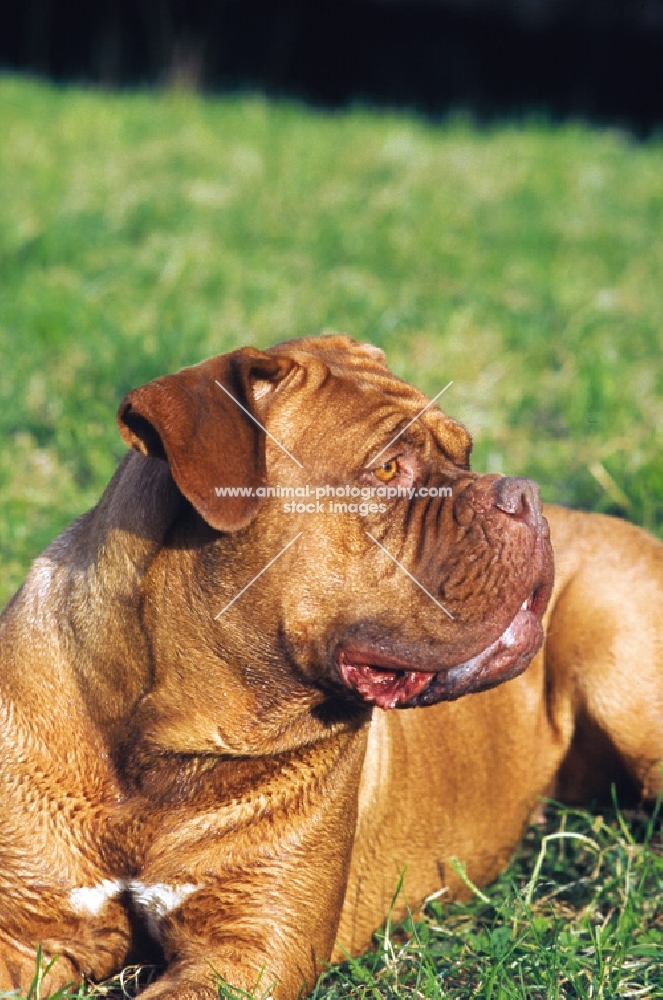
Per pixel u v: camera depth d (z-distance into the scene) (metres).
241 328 9.18
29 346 8.46
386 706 3.62
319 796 3.73
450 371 8.77
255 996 3.45
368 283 10.84
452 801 4.45
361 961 3.99
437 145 16.55
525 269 11.67
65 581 3.79
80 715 3.66
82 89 19.73
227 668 3.57
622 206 14.41
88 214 11.59
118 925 3.73
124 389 7.88
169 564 3.56
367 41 25.02
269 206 12.85
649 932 4.07
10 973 3.63
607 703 4.80
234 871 3.65
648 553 5.05
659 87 23.94
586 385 8.34
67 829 3.64
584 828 4.84
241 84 23.42
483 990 3.70
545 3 24.52
